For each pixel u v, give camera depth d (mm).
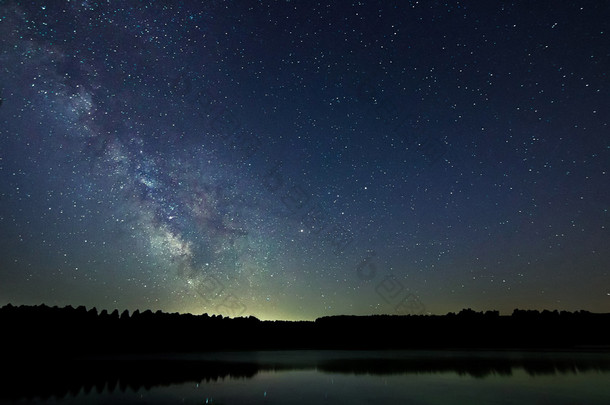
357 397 4254
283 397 4242
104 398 4133
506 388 4746
